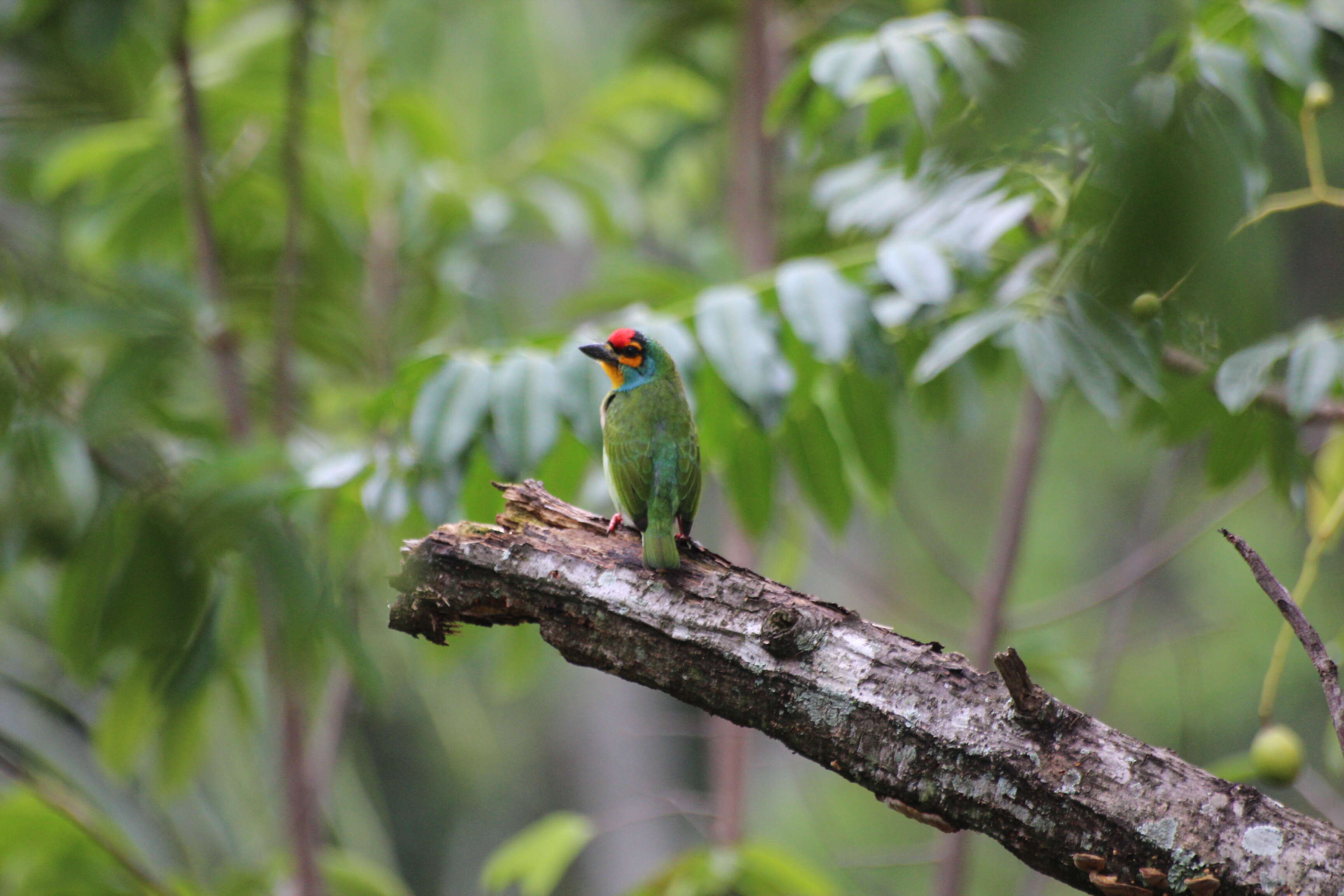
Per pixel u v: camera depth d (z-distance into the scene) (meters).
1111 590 11.09
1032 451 10.74
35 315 8.97
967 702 4.69
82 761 10.28
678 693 5.24
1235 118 5.18
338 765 12.27
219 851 10.74
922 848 12.80
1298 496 8.23
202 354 11.42
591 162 13.49
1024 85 1.99
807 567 23.39
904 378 8.11
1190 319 4.51
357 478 8.34
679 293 11.87
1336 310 11.12
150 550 8.34
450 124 12.99
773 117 8.11
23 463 8.42
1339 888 4.14
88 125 11.92
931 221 7.85
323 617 8.53
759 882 10.61
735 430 9.06
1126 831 4.39
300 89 10.91
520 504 5.75
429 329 13.35
